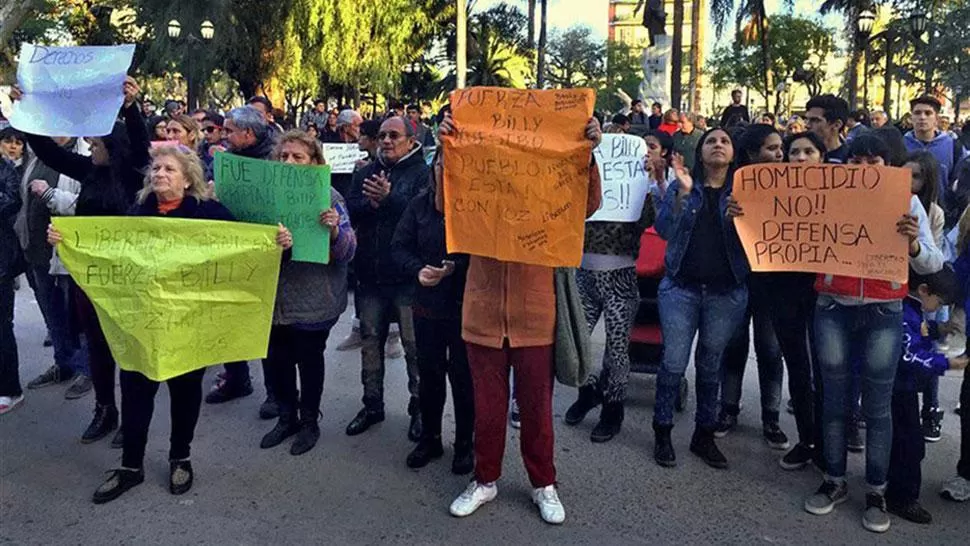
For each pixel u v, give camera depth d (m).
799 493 3.96
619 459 4.35
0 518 3.62
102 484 3.89
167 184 3.74
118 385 5.42
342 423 4.88
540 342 3.59
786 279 4.11
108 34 32.53
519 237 3.42
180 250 3.65
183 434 3.90
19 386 5.11
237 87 32.69
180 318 3.64
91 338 4.47
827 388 3.74
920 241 3.48
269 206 4.02
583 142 3.32
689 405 5.28
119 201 4.37
